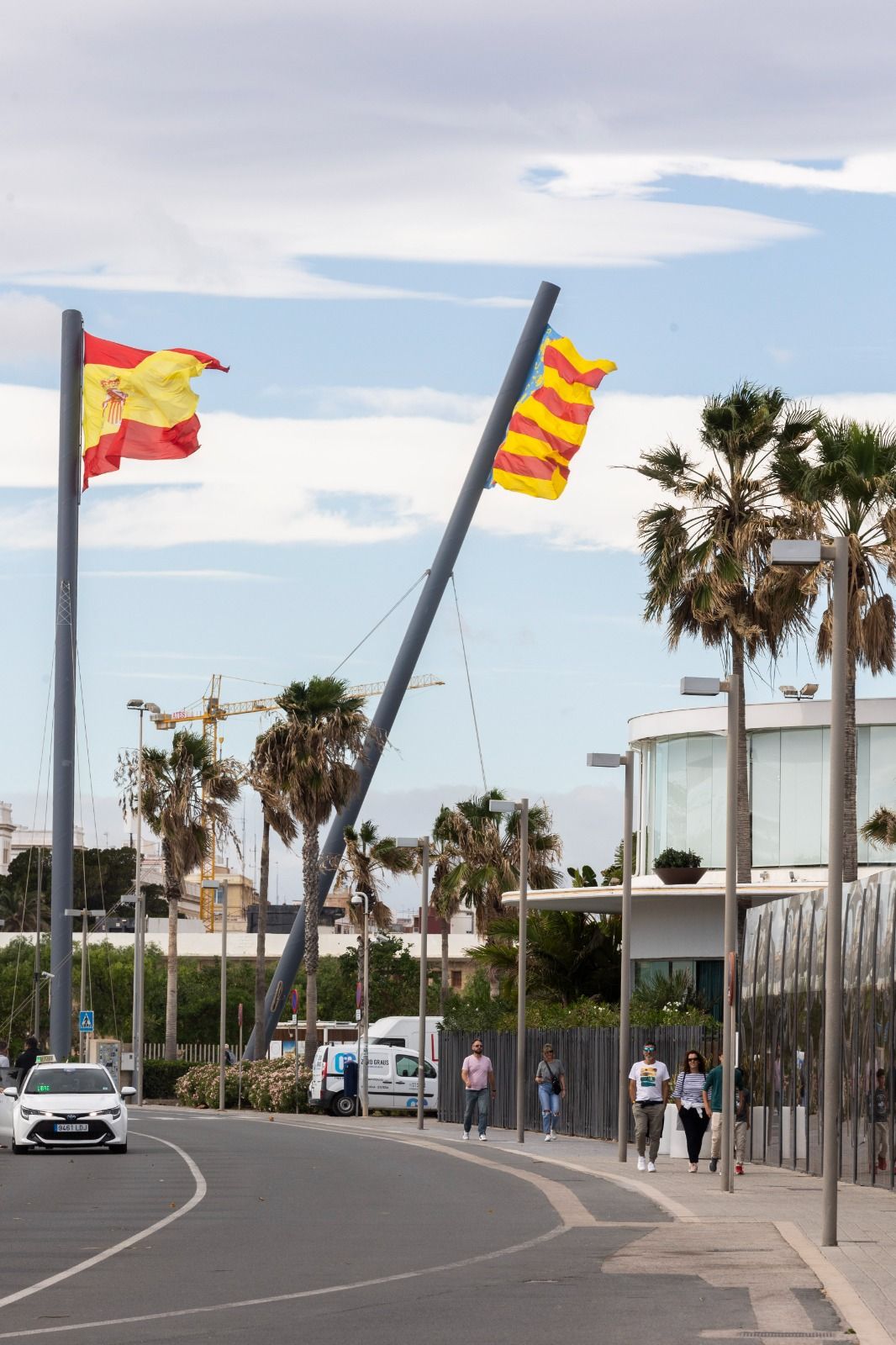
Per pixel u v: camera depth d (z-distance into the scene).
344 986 156.62
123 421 57.22
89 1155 46.22
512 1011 74.81
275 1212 30.00
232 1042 159.88
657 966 75.88
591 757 48.97
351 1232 26.67
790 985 44.25
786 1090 44.12
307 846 89.62
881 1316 17.44
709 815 76.56
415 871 110.00
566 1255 23.83
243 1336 16.48
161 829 118.94
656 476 64.31
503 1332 16.83
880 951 37.12
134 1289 19.92
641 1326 17.25
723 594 61.91
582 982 78.88
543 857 110.75
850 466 57.69
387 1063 81.81
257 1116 80.81
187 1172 40.00
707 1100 41.75
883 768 73.38
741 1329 17.02
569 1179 39.06
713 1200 33.47
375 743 89.94
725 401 63.94
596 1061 58.69
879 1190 35.94
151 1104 110.88
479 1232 27.03
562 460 91.31
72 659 55.19
